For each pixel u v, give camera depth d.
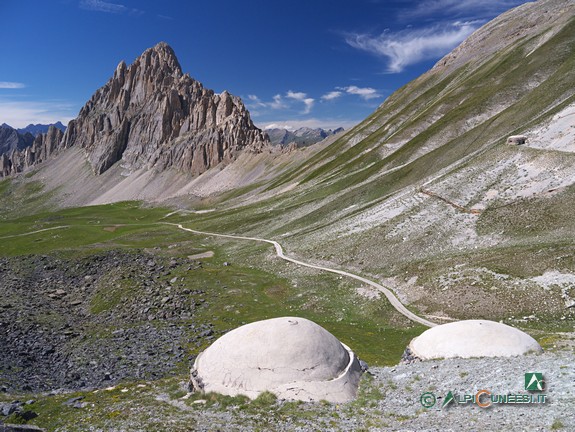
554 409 19.14
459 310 53.59
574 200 66.44
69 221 199.75
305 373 26.17
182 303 69.19
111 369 41.50
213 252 113.75
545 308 48.28
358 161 166.00
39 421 24.09
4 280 90.44
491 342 30.02
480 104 143.62
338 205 121.25
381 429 19.94
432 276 63.34
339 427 20.69
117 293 76.19
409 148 142.75
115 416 23.95
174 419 22.70
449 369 27.38
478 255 64.06
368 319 58.28
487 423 19.02
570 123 84.62
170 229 159.38
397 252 76.75
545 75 140.50
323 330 30.22
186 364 42.00
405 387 26.12
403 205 94.06
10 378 37.56
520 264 56.84
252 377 26.19
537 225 65.56
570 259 53.31
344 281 72.62
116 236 153.00
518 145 90.06
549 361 25.30
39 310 68.94
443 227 78.00
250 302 69.38
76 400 27.91
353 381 27.19
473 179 88.31
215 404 25.00
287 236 111.81
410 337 49.81
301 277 79.19
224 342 29.44
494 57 198.38
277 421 21.73
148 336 54.34
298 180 192.75
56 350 49.81
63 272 97.75
